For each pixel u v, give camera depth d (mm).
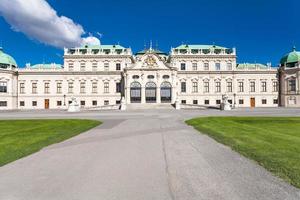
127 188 10195
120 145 19297
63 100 114188
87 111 77125
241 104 114062
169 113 59312
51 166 13539
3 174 12172
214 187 10211
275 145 17828
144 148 18047
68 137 23344
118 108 93438
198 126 30469
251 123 34781
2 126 32312
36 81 114750
